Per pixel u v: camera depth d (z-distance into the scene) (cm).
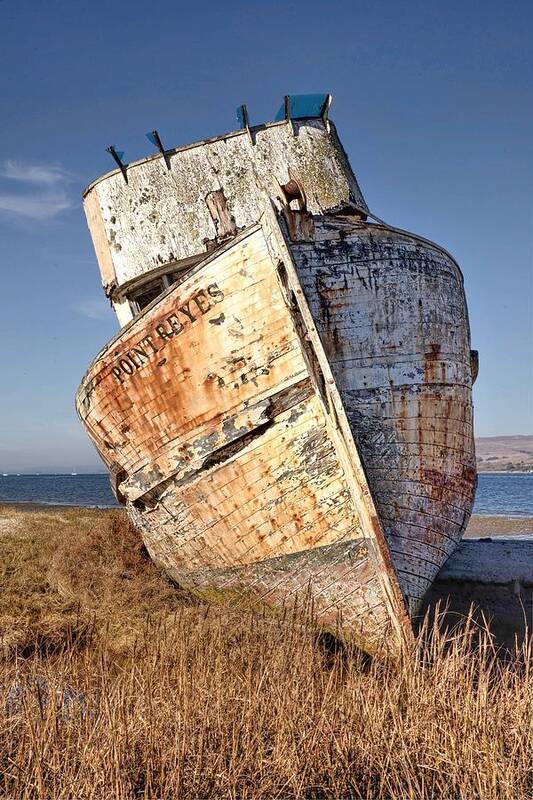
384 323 716
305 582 702
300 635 599
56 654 662
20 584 945
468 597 850
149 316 695
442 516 748
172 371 708
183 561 824
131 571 966
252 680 536
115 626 738
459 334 804
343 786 471
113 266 863
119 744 459
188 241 829
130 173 859
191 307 677
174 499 765
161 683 515
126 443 791
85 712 487
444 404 752
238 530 731
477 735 488
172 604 825
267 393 675
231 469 706
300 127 861
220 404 696
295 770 465
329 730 494
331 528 679
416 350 734
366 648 670
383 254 729
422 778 465
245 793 458
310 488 679
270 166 839
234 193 832
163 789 453
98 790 436
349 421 686
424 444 729
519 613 822
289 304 645
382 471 700
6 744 475
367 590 670
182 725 482
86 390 802
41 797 424
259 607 743
